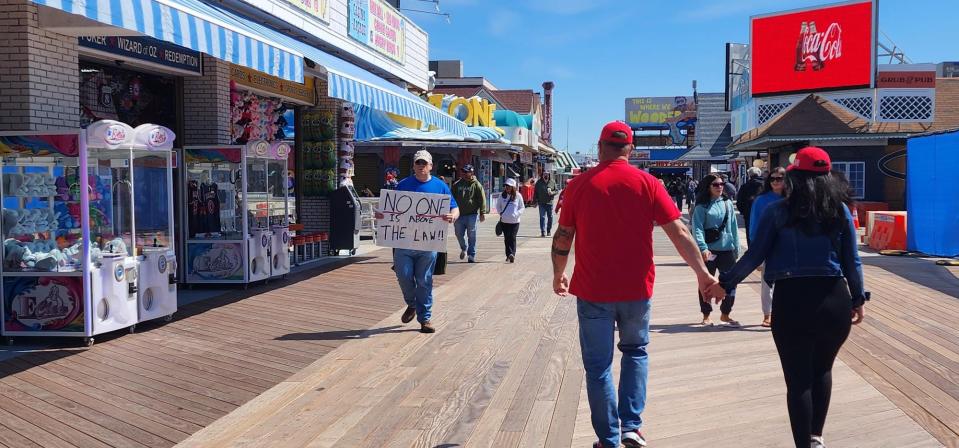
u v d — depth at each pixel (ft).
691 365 22.26
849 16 91.86
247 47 26.55
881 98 92.12
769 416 17.43
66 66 26.89
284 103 48.83
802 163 13.98
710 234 27.53
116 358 22.57
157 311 27.22
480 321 28.91
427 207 26.32
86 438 15.89
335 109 51.70
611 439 14.34
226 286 36.63
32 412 17.51
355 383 20.30
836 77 93.30
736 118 120.78
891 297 34.50
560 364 22.30
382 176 95.55
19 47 25.07
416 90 75.66
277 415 17.60
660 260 51.57
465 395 19.21
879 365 21.90
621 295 14.15
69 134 23.25
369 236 66.44
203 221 36.04
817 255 13.74
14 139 23.50
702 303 28.27
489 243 65.46
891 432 16.24
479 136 89.61
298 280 39.47
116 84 33.32
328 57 39.14
